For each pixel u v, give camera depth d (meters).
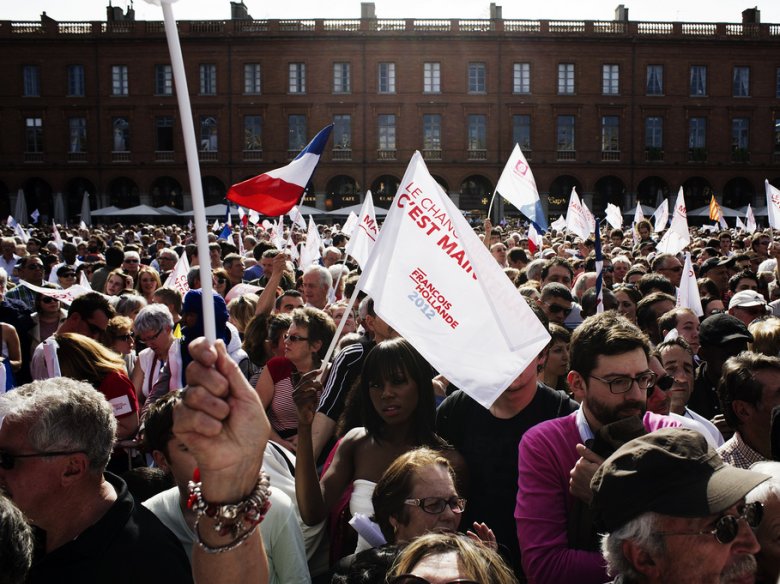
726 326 5.52
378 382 3.99
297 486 3.78
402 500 3.13
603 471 2.36
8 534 2.05
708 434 3.95
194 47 53.88
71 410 2.76
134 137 54.31
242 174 54.25
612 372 3.13
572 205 17.64
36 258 10.80
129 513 2.81
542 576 3.05
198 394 1.72
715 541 2.17
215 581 1.83
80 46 53.94
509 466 3.88
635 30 54.19
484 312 3.68
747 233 26.00
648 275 9.06
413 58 53.59
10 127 54.38
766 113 54.50
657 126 54.59
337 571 2.99
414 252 3.78
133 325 7.62
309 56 53.75
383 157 54.03
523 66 53.94
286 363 5.68
